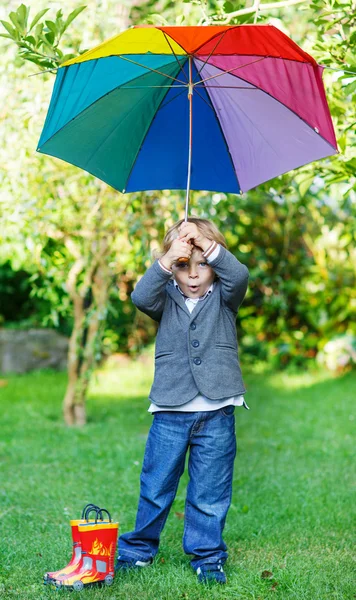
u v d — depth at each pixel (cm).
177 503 410
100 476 467
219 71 288
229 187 324
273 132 297
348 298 961
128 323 948
